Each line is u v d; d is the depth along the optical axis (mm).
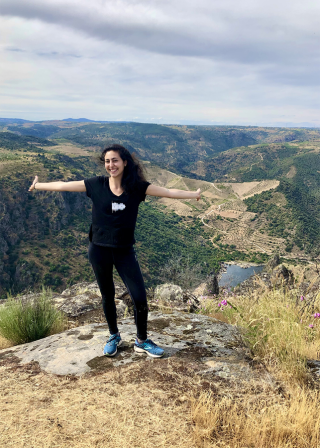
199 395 1790
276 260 20203
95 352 2396
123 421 1539
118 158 2148
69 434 1433
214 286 9547
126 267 2295
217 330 2910
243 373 2064
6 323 3271
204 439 1450
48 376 2053
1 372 2150
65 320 4109
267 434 1519
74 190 2314
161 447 1377
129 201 2221
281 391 1894
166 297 5613
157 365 2158
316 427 1505
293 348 2344
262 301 3418
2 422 1518
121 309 4668
